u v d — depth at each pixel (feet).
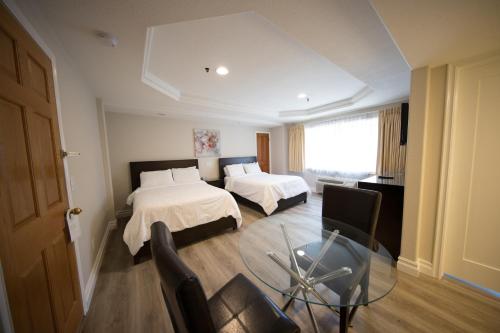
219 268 6.31
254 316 3.05
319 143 15.75
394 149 11.31
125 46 4.62
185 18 3.70
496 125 4.58
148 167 12.24
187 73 7.32
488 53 4.47
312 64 6.73
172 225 7.29
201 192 9.24
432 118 5.29
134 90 7.84
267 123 16.85
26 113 2.81
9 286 2.21
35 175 2.94
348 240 4.84
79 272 4.39
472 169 4.95
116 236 8.93
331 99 11.57
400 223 6.29
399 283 5.35
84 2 3.21
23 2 3.01
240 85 8.77
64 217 3.81
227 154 16.35
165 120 13.14
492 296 4.84
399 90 8.63
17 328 2.29
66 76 4.83
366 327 4.08
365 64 5.89
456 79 4.87
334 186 5.80
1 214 2.17
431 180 5.43
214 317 3.03
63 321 3.48
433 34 3.78
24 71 2.82
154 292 5.30
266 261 4.53
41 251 2.94
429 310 4.47
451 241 5.38
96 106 8.89
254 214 11.64
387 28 3.61
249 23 4.48
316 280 3.69
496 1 2.87
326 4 3.41
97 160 8.00
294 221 7.25
